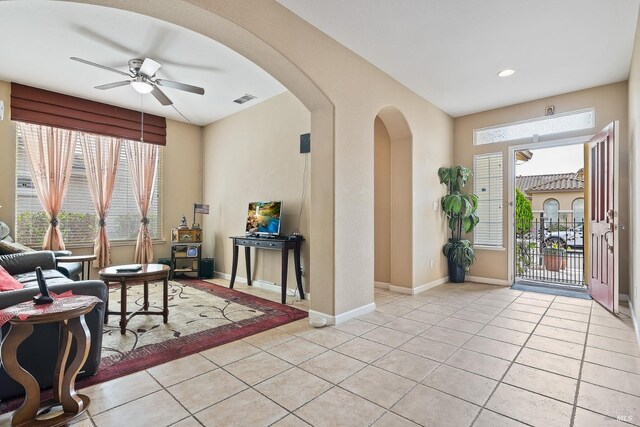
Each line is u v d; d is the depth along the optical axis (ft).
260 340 9.03
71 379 5.66
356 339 9.07
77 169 15.58
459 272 16.53
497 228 16.30
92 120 15.53
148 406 5.91
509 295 13.96
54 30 9.86
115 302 12.94
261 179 16.06
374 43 10.43
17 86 13.60
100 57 11.53
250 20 7.83
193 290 15.07
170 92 14.73
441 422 5.43
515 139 15.75
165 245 18.57
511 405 5.90
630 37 9.94
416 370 7.24
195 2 6.81
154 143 17.79
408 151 14.24
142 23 9.51
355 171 11.07
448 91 14.15
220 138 18.65
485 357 7.88
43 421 5.37
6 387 5.99
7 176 13.71
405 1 8.38
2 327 5.72
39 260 10.91
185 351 8.27
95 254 15.76
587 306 12.25
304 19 9.18
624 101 13.01
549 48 10.64
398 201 14.57
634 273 10.26
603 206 12.18
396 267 14.70
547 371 7.16
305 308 12.19
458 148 17.48
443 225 16.70
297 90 10.17
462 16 9.00
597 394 6.24
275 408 5.84
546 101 14.80
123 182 17.12
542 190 31.30
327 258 10.43
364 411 5.74
